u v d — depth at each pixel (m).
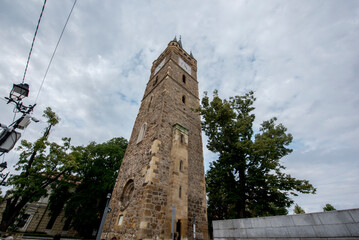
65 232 29.20
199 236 11.34
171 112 15.84
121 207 12.17
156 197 10.48
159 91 18.39
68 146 21.42
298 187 12.01
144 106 20.00
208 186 16.11
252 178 12.88
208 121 15.30
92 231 24.41
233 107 16.39
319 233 4.71
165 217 10.21
